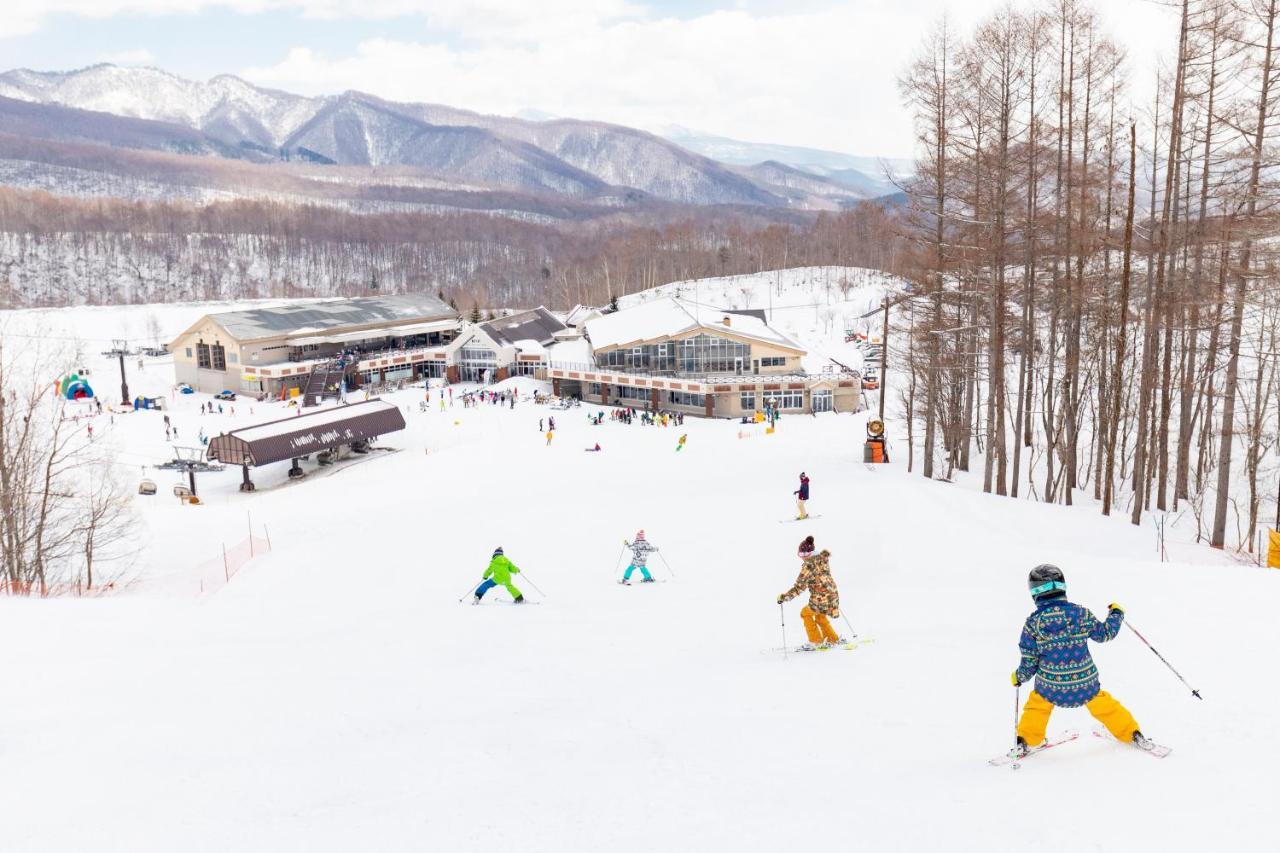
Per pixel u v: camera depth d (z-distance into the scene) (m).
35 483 34.59
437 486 53.56
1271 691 7.86
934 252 40.12
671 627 15.84
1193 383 36.94
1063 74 35.09
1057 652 6.83
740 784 6.88
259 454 62.75
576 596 21.19
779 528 29.06
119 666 12.53
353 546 31.58
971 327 39.03
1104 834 5.29
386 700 10.63
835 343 126.94
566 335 116.19
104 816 6.83
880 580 20.16
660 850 5.71
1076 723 7.66
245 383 100.38
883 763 7.12
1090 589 15.27
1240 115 27.91
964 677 9.81
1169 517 34.44
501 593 22.45
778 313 149.62
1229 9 27.72
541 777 7.42
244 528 43.53
